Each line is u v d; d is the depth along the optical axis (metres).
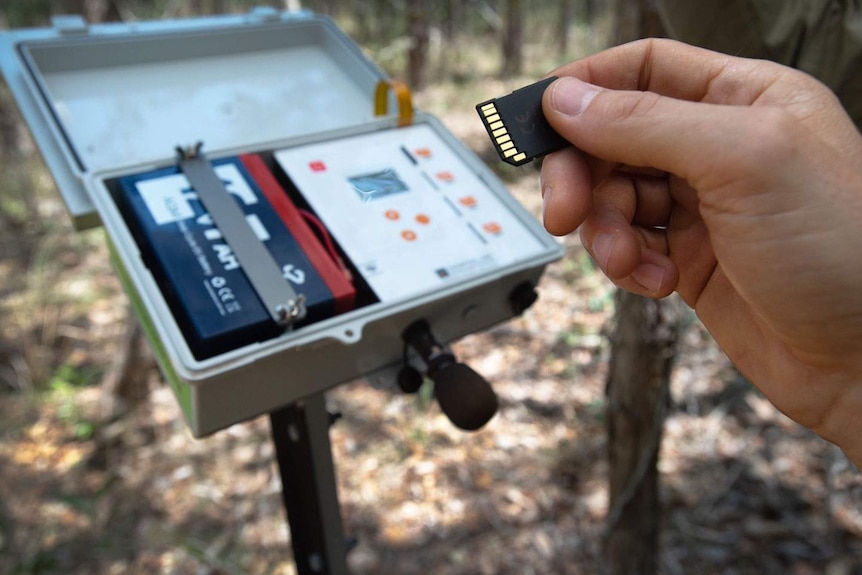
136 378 3.00
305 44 1.38
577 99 0.62
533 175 5.08
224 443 2.80
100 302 3.98
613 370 1.76
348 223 0.98
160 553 2.33
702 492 2.37
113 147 1.09
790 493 2.34
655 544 1.95
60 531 2.48
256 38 1.33
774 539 2.20
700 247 0.81
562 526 2.28
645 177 0.79
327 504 1.09
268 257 0.88
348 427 2.72
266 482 2.56
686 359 2.84
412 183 1.06
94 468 2.79
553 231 0.67
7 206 4.84
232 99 1.23
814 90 0.64
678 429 2.58
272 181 1.00
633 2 1.46
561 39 9.31
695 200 0.78
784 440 2.52
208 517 2.46
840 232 0.55
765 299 0.62
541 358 2.99
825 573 2.08
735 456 2.48
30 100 1.07
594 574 2.13
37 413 3.14
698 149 0.56
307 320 0.87
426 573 2.17
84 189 1.00
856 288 0.57
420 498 2.41
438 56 9.84
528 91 0.68
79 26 1.20
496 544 2.24
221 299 0.83
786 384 0.74
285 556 2.25
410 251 0.96
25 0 7.43
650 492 1.85
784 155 0.54
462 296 0.96
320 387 0.92
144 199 0.93
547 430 2.64
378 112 1.21
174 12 7.94
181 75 1.25
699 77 0.70
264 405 0.88
